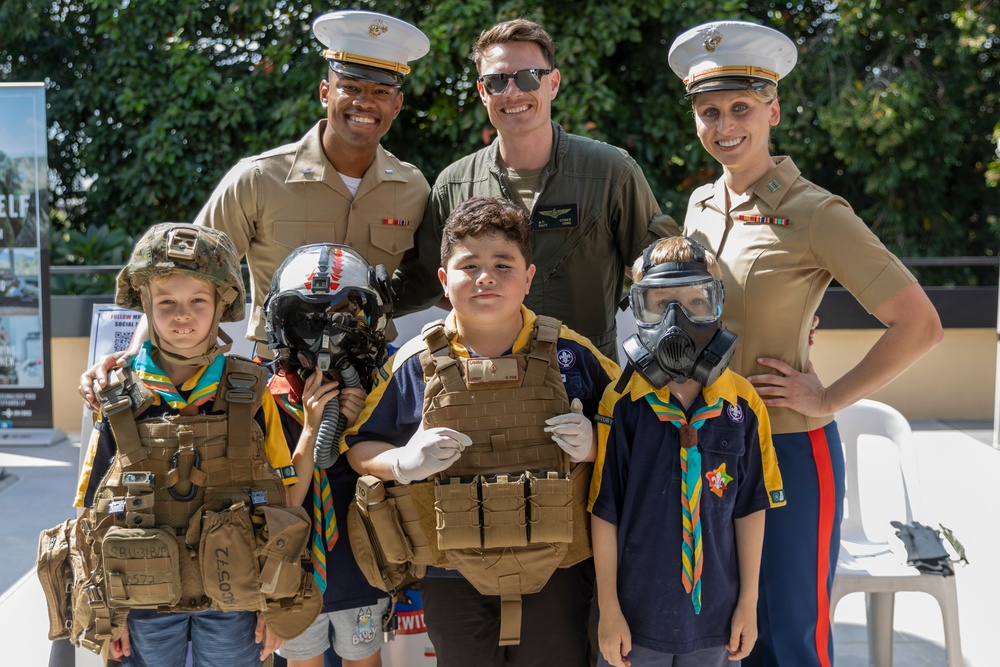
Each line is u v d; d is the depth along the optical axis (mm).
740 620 2199
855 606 3725
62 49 8609
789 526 2449
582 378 2326
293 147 2910
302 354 2293
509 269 2186
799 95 8133
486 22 6789
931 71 8625
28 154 5742
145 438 2121
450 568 2205
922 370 6543
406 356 2318
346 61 2736
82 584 2113
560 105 6867
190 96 7656
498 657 2248
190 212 8445
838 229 2375
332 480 2496
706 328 2146
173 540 2066
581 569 2303
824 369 6402
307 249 2375
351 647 2496
